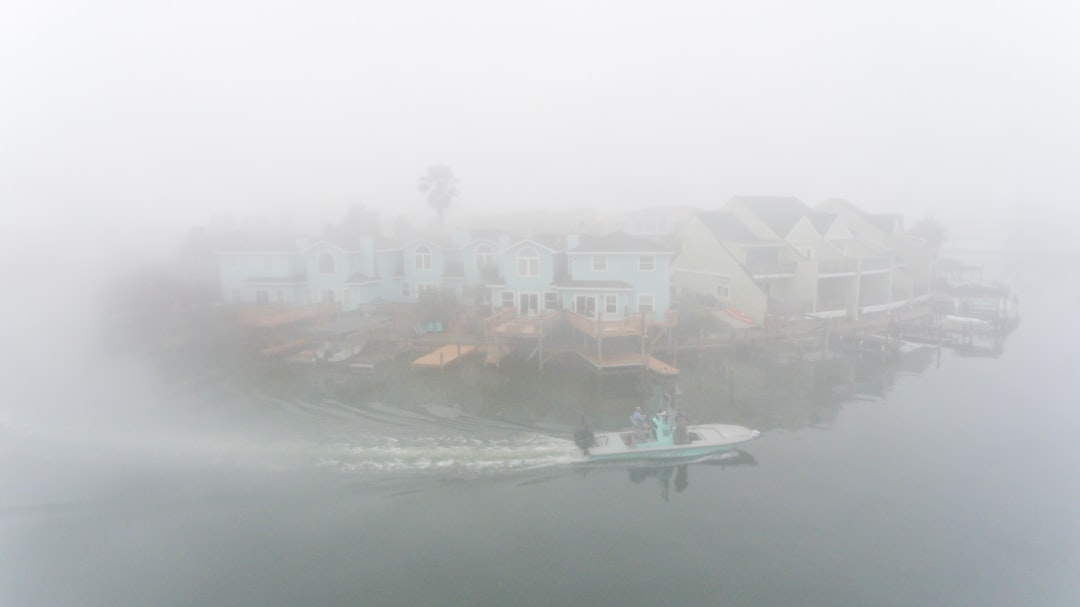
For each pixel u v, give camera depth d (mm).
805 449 28781
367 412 32062
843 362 43906
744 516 22891
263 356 42094
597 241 47469
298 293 52094
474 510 23312
